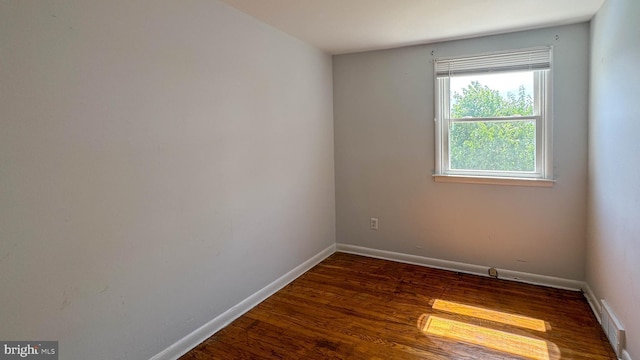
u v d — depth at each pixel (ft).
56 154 5.25
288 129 10.72
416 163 12.09
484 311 9.01
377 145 12.65
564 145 10.05
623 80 6.75
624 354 6.75
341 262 12.68
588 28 9.51
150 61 6.57
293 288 10.58
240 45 8.71
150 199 6.68
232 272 8.74
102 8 5.78
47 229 5.19
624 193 6.75
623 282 6.83
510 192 10.81
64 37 5.29
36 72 4.99
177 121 7.16
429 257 12.18
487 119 11.02
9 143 4.75
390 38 10.90
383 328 8.32
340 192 13.53
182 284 7.41
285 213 10.73
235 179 8.72
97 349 5.90
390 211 12.69
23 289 4.97
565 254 10.29
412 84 11.87
